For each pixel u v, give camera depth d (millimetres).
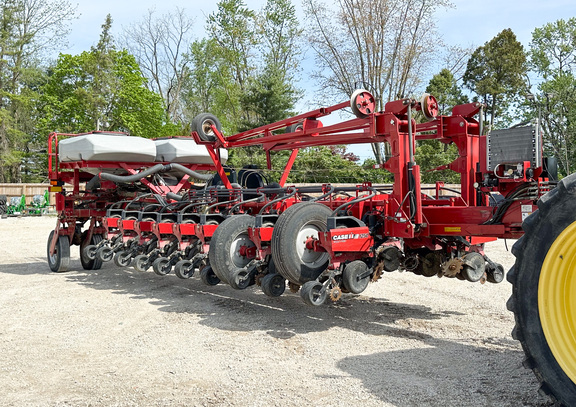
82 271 9641
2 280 8656
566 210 2938
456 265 5422
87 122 39750
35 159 45594
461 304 6348
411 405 3395
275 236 5453
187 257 7242
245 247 6230
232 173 9133
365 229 5320
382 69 28953
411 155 5156
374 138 5777
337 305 6426
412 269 5969
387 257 5426
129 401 3568
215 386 3824
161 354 4625
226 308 6422
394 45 29047
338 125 6051
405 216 5176
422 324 5449
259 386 3799
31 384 3912
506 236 4688
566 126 25172
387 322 5566
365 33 28844
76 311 6340
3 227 18828
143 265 7613
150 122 41719
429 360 4277
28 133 42344
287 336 5129
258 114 32031
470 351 4488
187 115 46719
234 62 37938
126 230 8406
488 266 5992
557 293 3006
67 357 4555
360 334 5129
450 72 32312
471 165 5789
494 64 34781
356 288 5254
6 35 38125
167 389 3781
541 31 39000
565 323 2988
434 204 6105
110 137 9242
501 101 35250
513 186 4664
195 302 6797
